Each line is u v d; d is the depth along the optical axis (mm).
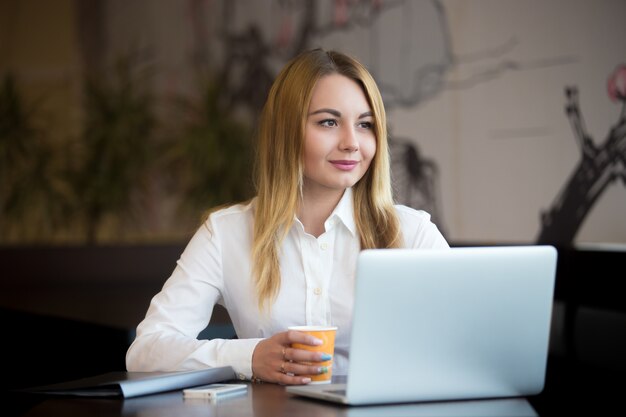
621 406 2811
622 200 3873
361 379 1449
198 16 6008
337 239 2018
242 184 5789
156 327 1937
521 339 1542
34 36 6410
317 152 1907
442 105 4684
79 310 3670
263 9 5695
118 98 6168
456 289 1476
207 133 5852
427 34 4742
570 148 4105
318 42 5375
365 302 1430
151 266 5590
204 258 2035
